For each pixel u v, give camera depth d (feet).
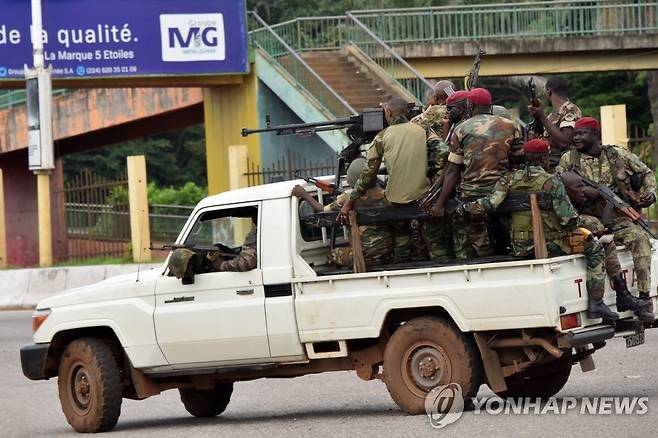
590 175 102.63
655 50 319.88
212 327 101.09
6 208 365.61
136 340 104.78
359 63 291.99
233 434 96.58
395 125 96.73
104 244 291.79
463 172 93.91
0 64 276.00
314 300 96.89
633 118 392.47
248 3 472.44
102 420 105.81
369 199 98.84
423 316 94.12
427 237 97.45
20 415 121.29
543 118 105.70
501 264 89.71
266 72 285.84
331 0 491.31
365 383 126.21
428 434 86.33
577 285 91.09
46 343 109.50
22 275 251.60
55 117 341.00
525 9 315.99
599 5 320.29
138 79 285.23
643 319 95.76
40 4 257.75
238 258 100.22
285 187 100.32
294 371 101.45
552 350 89.66
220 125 301.43
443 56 313.73
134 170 266.16
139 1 279.08
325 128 107.55
